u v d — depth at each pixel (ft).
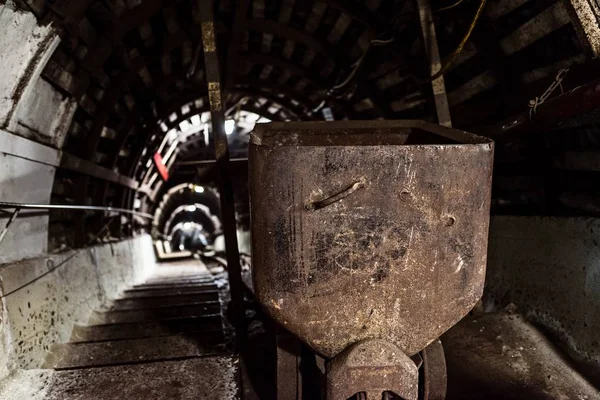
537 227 12.16
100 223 21.54
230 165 11.49
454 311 7.31
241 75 23.82
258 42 20.66
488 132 12.80
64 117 14.32
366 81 18.62
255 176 7.04
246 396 9.04
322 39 18.30
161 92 21.84
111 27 14.10
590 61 8.91
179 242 74.54
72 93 14.15
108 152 21.44
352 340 7.15
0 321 9.32
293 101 27.04
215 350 12.16
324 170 6.97
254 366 10.16
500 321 12.12
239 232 46.91
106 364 10.19
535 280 12.05
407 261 7.14
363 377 6.81
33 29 10.49
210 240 63.21
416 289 7.19
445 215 7.20
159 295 19.43
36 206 10.66
